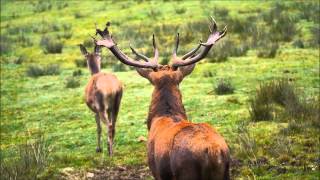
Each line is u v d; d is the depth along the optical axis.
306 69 58.62
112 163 37.94
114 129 41.34
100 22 99.00
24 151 38.62
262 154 36.12
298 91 50.00
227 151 20.52
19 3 133.38
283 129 40.22
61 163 38.31
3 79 67.56
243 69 61.19
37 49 85.31
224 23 84.06
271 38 75.00
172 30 85.44
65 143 42.94
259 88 53.28
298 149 36.50
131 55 71.88
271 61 63.59
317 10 88.44
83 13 109.56
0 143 44.03
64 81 64.31
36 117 50.56
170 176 21.39
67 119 49.50
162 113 24.11
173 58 25.38
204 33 81.62
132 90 57.19
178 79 24.78
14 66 75.00
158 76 24.70
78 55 79.25
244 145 37.41
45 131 46.38
